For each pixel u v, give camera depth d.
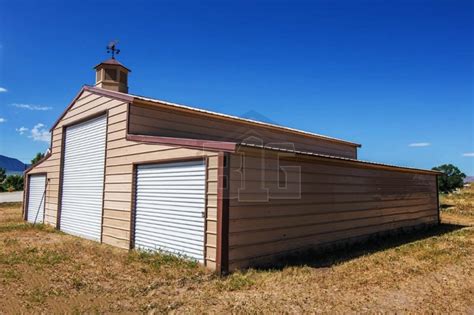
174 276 6.42
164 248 8.16
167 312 4.70
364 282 6.02
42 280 6.12
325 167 9.48
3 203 24.48
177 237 7.83
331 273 6.65
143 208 8.93
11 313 4.64
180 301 5.09
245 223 7.18
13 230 12.65
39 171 14.98
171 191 8.12
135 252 8.46
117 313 4.68
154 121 10.11
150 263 7.32
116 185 9.94
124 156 9.71
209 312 4.66
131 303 5.05
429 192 15.05
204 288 5.73
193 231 7.43
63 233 12.20
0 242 9.99
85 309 4.82
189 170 7.70
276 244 7.83
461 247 9.43
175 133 10.51
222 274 6.55
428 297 5.29
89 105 11.62
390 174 12.42
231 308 4.79
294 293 5.40
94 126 11.38
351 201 10.37
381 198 11.79
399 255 8.37
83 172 11.79
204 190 7.25
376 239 11.17
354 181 10.56
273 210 7.83
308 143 15.32
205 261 7.05
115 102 10.30
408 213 13.30
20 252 8.47
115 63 12.96
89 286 5.84
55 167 13.68
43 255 8.18
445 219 17.36
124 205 9.51
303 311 4.69
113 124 10.30
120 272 6.71
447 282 6.07
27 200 16.02
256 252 7.36
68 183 12.74
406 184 13.40
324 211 9.32
